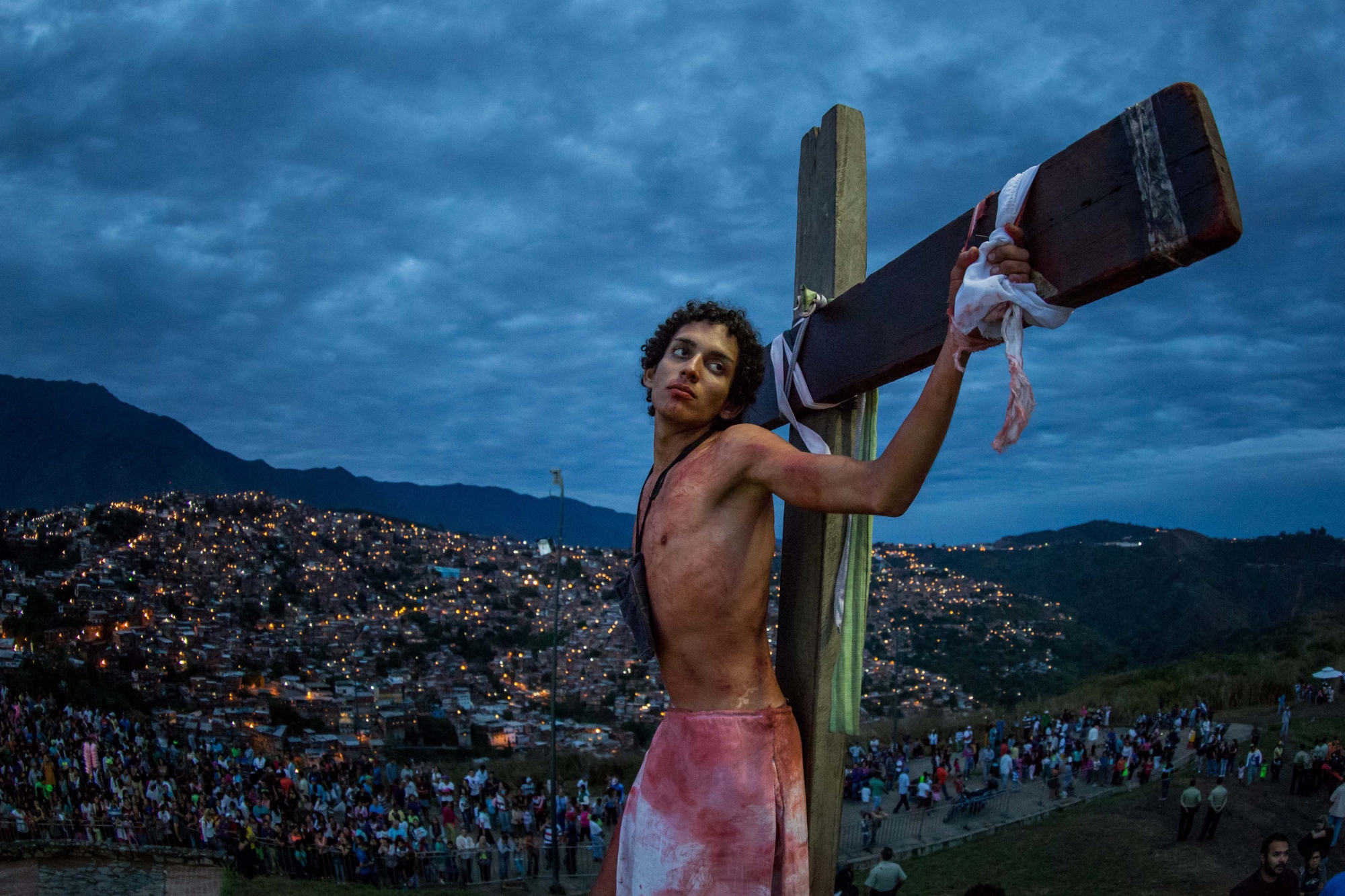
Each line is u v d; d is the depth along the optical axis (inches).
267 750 1866.4
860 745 1022.4
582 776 988.6
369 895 559.2
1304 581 5462.6
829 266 77.2
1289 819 627.8
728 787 58.5
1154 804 688.4
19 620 2623.0
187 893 510.3
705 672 61.6
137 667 2568.9
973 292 47.1
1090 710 1182.9
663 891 58.4
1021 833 679.7
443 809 666.8
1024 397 45.1
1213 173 37.5
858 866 635.5
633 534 70.8
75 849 553.0
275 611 4005.9
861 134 80.0
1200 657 1508.4
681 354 67.2
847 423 73.5
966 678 3496.6
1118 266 41.8
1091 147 44.1
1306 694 1156.5
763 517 61.1
